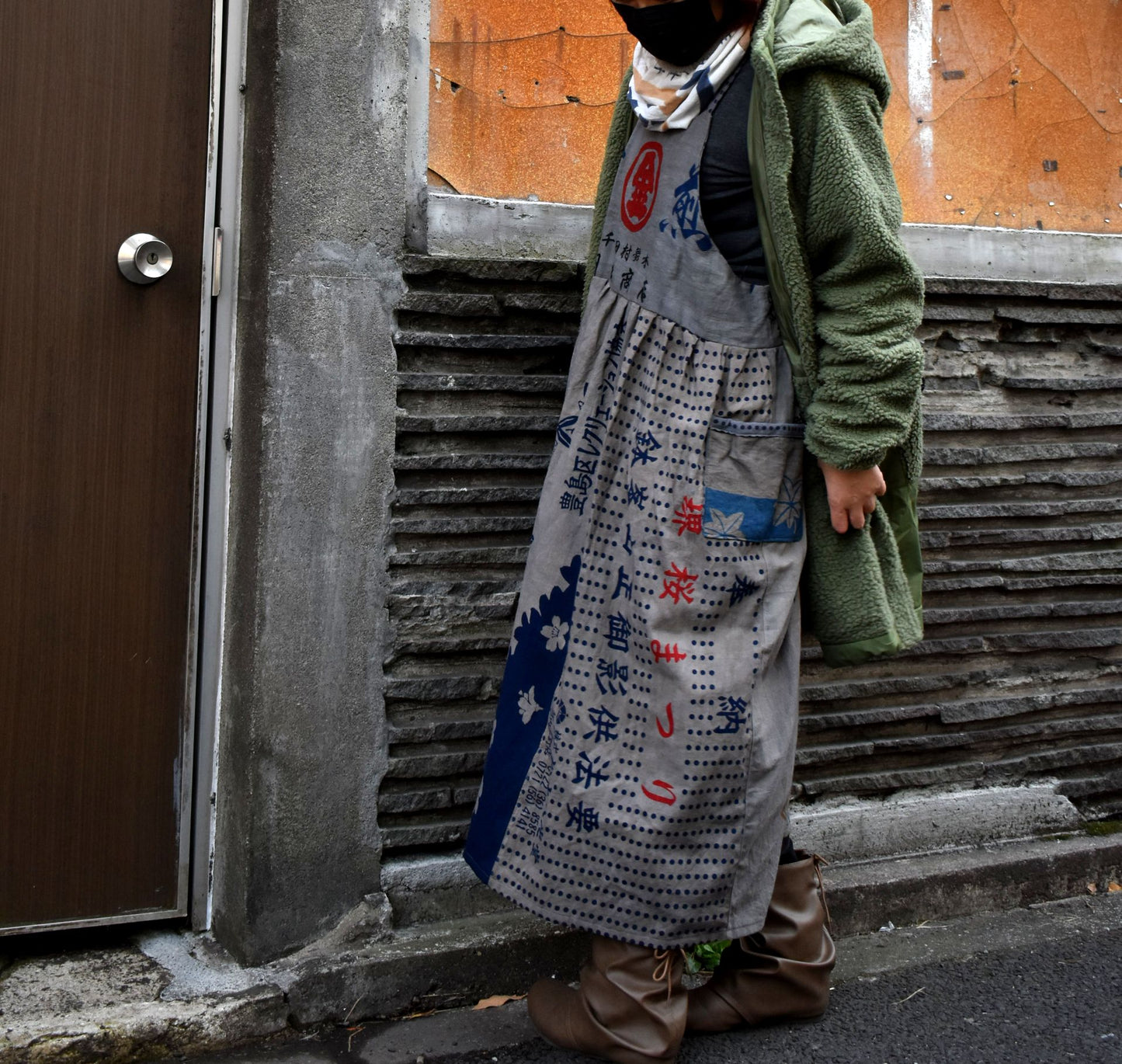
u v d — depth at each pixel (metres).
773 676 1.75
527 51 2.24
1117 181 2.71
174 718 2.02
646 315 1.74
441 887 2.08
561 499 1.80
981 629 2.50
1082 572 2.56
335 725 1.97
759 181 1.66
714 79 1.69
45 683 1.93
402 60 1.98
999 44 2.62
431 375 2.03
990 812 2.48
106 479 1.94
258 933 1.91
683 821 1.68
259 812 1.91
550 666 1.79
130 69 1.90
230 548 2.01
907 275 1.62
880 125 1.68
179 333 1.97
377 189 1.97
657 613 1.67
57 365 1.89
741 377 1.71
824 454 1.66
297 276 1.90
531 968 2.01
